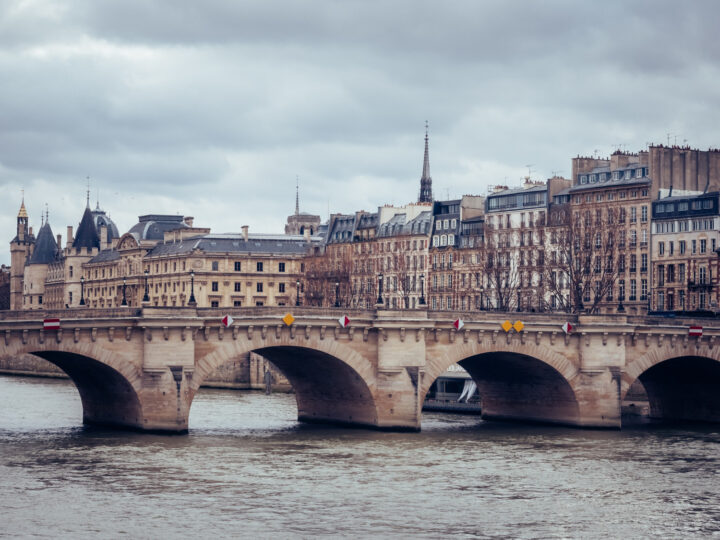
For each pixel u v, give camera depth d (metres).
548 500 108.81
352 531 96.75
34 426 150.50
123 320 134.00
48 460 122.56
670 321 162.50
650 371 174.00
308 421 161.62
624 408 184.62
